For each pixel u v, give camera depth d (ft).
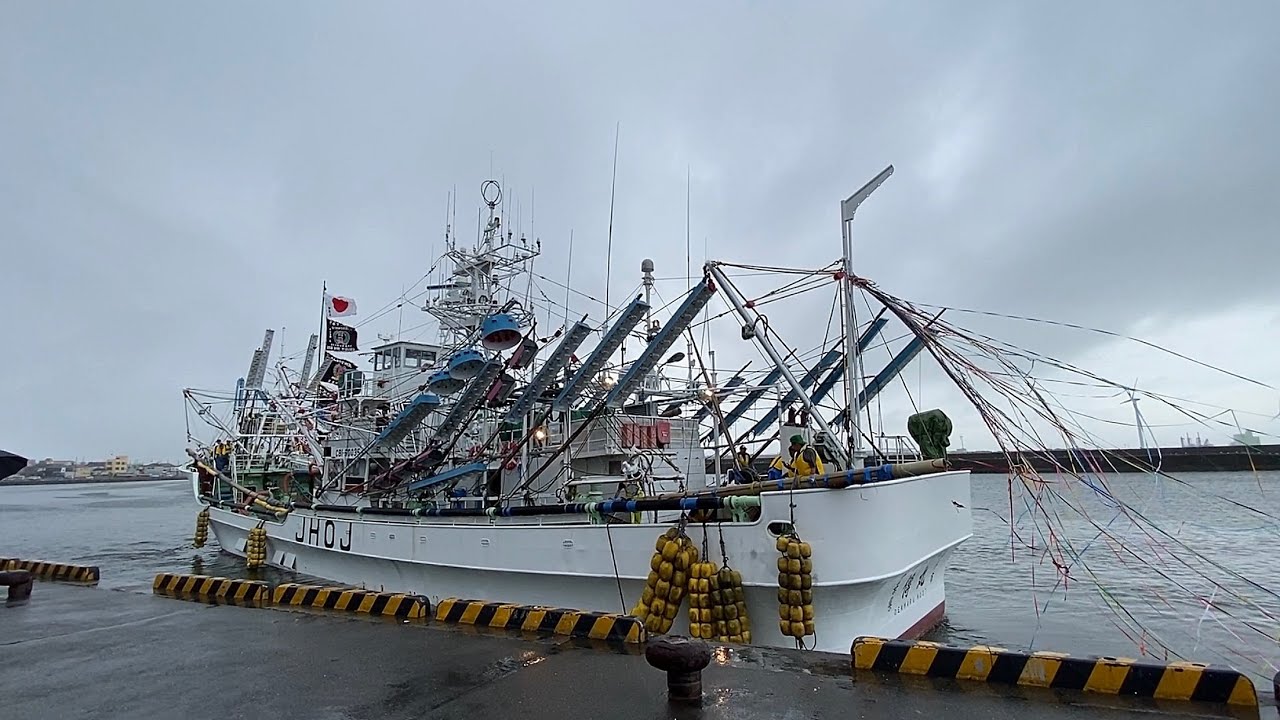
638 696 19.76
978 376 30.53
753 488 31.91
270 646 26.35
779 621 31.19
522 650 25.02
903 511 32.37
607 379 49.11
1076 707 17.88
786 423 40.65
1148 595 60.95
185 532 142.51
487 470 45.55
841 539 29.76
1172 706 17.67
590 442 45.85
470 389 44.88
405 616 31.27
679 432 47.80
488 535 40.06
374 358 67.97
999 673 20.01
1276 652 43.27
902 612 35.86
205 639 27.63
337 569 53.47
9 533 144.25
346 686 21.48
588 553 35.58
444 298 59.36
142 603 35.45
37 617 32.24
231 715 19.19
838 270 36.88
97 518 199.21
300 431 64.64
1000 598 61.31
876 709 18.24
